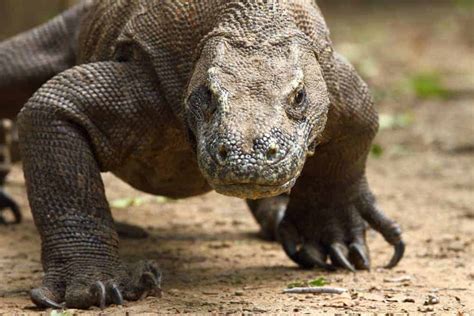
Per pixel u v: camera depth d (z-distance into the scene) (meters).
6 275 13.57
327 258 14.49
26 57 16.00
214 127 10.29
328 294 12.17
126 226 16.80
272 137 10.14
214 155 10.12
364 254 14.05
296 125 10.63
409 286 12.86
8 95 16.30
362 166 13.99
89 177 12.17
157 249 15.80
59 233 11.96
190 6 12.20
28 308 11.53
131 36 12.52
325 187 14.09
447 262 14.70
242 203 20.67
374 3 72.12
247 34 11.32
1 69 15.97
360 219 14.29
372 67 42.25
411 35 55.06
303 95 10.84
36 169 12.20
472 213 19.17
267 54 11.09
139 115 12.34
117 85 12.34
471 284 13.04
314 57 11.69
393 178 23.70
